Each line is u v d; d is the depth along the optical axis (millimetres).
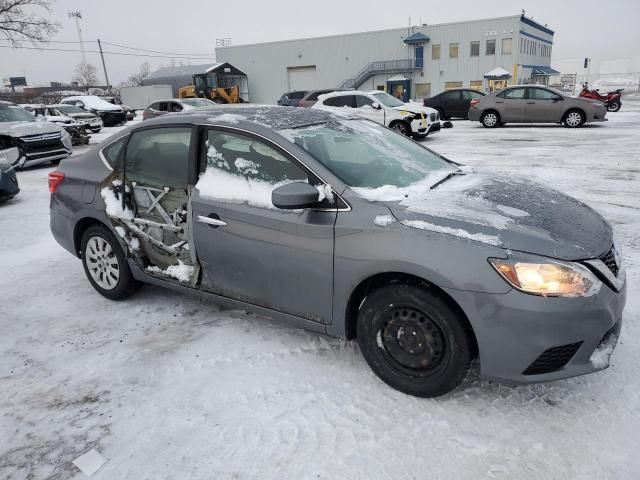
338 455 2283
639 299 3578
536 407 2533
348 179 2812
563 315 2219
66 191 3982
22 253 5465
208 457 2311
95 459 2330
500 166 9109
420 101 45531
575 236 2436
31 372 3070
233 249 3047
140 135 3572
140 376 2977
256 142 3012
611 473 2107
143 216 3521
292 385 2812
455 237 2357
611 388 2646
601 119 15664
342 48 48781
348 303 2695
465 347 2412
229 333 3426
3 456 2375
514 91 16578
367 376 2859
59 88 71750
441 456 2248
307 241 2732
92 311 3879
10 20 30578
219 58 55406
